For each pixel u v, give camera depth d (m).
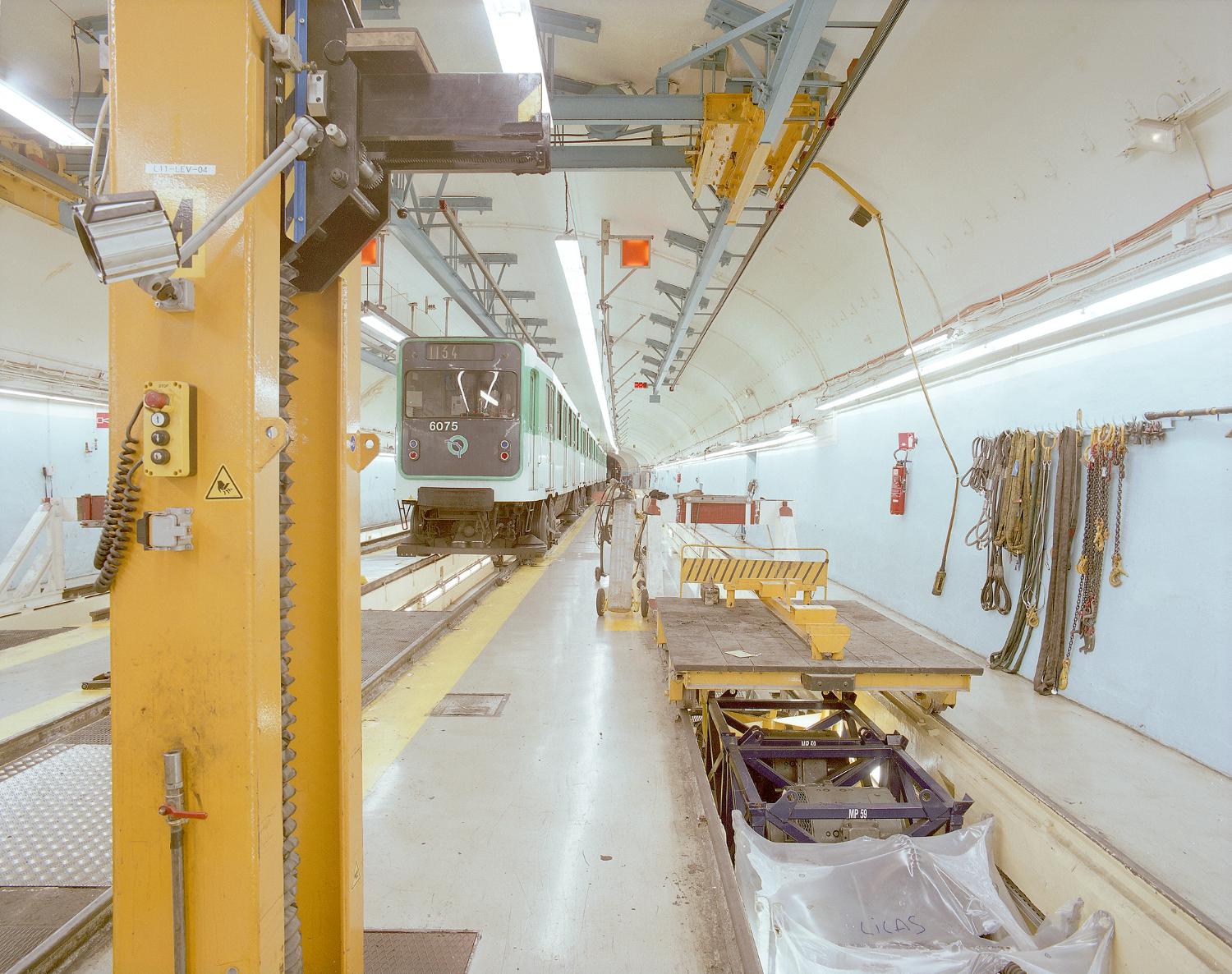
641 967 2.08
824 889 2.95
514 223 8.99
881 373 7.50
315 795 1.67
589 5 4.57
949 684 3.67
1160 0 3.03
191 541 1.24
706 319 11.76
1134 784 3.40
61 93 5.39
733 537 14.51
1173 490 3.83
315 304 1.66
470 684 4.77
